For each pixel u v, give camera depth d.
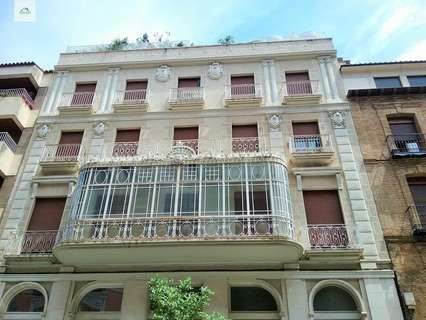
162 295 9.99
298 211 13.61
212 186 12.99
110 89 18.61
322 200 14.05
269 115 16.61
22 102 17.70
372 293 11.71
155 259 12.53
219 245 11.65
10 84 19.55
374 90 16.70
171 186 13.14
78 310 12.35
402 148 15.19
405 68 17.77
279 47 19.25
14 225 14.34
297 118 16.44
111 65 19.50
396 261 12.34
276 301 11.93
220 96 17.66
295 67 18.39
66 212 14.41
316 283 12.02
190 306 9.84
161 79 18.69
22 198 15.08
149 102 17.77
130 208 12.75
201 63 19.09
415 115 16.11
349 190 14.05
